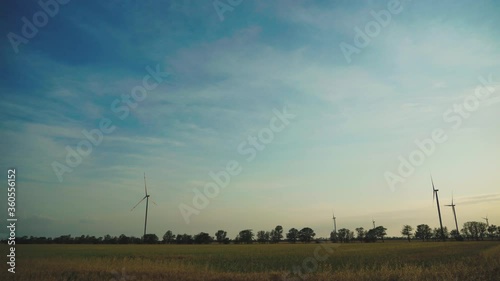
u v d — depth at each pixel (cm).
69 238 13762
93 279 2400
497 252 4359
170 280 2377
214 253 5869
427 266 3225
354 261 3853
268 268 3278
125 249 7706
